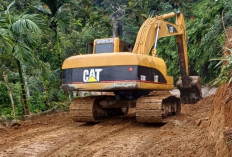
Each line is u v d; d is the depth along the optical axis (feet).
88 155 24.57
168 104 36.63
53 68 69.26
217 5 85.66
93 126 36.29
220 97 27.71
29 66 45.37
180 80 49.06
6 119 41.37
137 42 38.70
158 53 106.52
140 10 101.86
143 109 33.96
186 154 22.35
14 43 41.60
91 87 34.22
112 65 33.50
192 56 86.74
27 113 45.29
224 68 20.92
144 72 33.83
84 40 79.10
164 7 111.55
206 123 30.32
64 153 25.34
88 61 34.60
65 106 52.42
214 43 68.33
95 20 93.56
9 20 42.57
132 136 30.53
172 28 44.34
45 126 37.83
